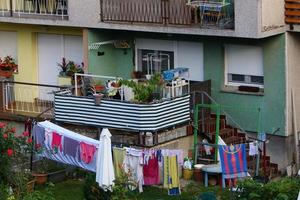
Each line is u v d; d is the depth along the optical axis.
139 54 29.59
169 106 26.36
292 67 27.52
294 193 21.12
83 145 25.38
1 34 31.56
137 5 28.02
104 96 26.86
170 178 25.11
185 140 27.00
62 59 30.59
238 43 27.86
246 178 24.03
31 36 30.89
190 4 27.16
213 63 28.30
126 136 26.39
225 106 28.22
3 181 23.34
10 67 31.09
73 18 29.08
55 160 26.11
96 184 23.75
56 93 27.42
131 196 24.36
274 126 27.69
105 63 29.62
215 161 26.44
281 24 27.08
